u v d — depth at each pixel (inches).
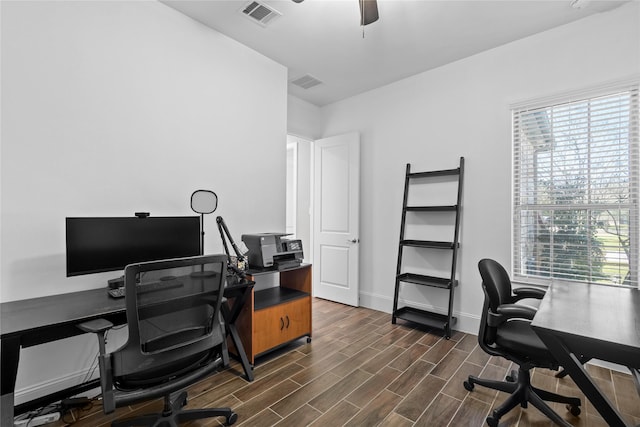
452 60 121.6
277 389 79.7
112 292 70.9
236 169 110.2
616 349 44.6
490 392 78.2
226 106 107.0
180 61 94.9
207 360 61.9
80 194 76.0
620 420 46.4
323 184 163.8
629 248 88.4
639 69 86.4
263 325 94.1
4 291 66.1
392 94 141.8
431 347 104.7
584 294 69.5
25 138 68.6
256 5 90.4
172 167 93.2
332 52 116.5
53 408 69.9
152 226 79.5
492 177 112.7
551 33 100.7
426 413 70.0
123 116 83.2
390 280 141.6
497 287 73.5
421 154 131.8
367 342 109.0
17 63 67.6
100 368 49.1
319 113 172.1
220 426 65.4
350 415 69.3
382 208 144.8
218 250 104.6
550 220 101.7
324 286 163.5
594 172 93.7
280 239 107.4
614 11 90.0
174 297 55.3
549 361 61.0
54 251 72.3
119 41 82.5
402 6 88.9
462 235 119.8
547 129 102.1
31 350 70.4
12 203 67.2
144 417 60.1
